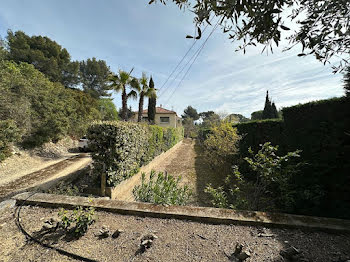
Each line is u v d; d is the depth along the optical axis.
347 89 2.40
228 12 1.01
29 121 8.09
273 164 2.63
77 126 13.40
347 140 2.29
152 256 1.47
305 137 2.92
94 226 1.93
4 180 5.02
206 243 1.65
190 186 4.90
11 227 1.89
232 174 5.70
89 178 4.27
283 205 2.94
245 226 1.94
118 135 3.66
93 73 25.97
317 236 1.73
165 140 9.71
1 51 8.80
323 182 2.53
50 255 1.47
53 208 2.34
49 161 7.84
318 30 1.15
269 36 1.06
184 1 1.26
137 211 2.19
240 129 5.99
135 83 9.05
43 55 17.52
